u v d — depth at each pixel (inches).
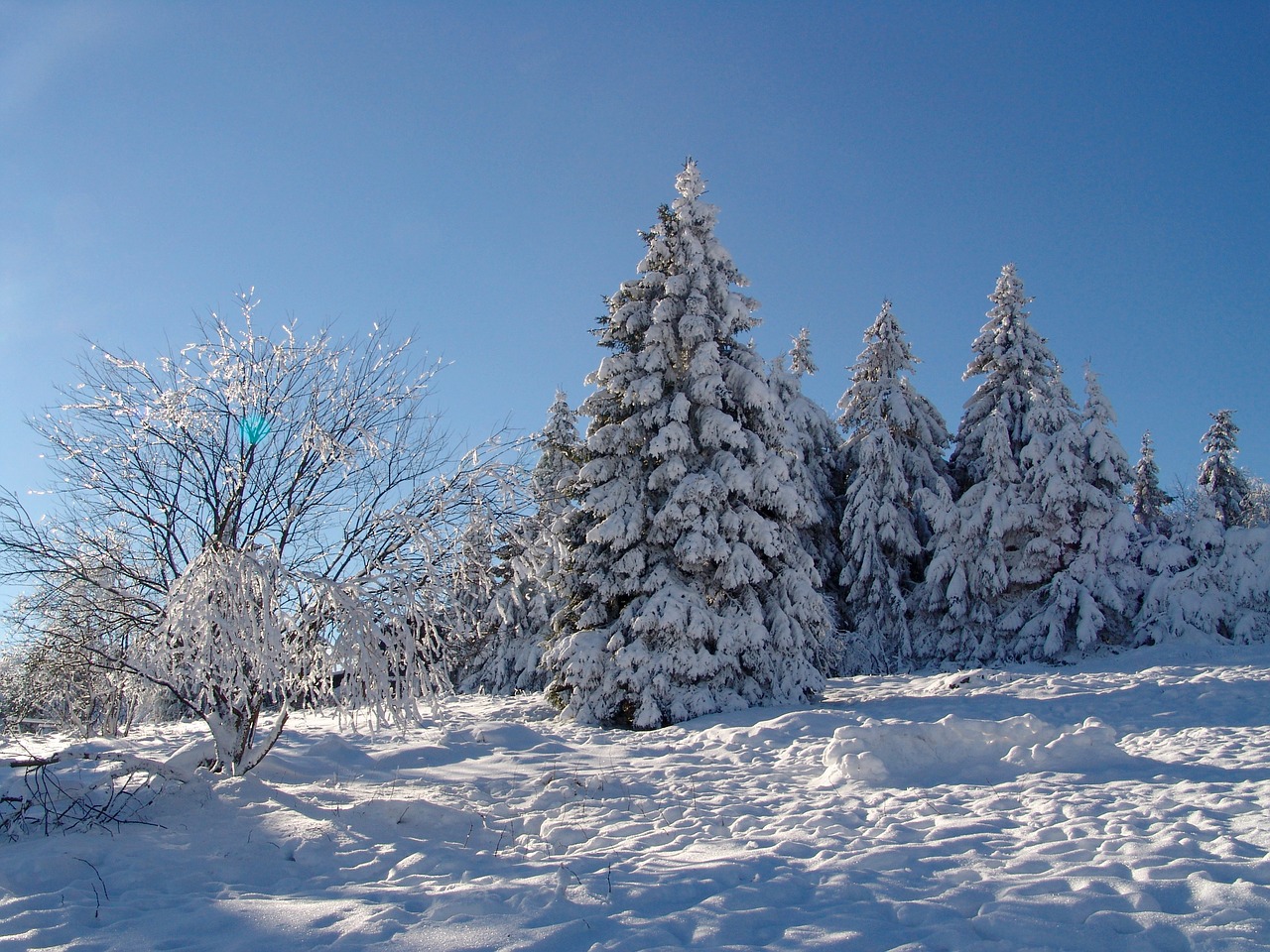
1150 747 415.8
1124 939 166.7
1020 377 1127.0
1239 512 1418.6
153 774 325.1
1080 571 997.2
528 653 987.9
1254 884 188.7
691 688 632.4
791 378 1156.5
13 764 297.7
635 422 698.2
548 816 318.7
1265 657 800.9
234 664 313.3
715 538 653.3
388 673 325.4
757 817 299.7
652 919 184.9
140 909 208.8
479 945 173.0
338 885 232.1
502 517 368.8
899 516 1090.7
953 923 176.7
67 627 333.1
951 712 574.6
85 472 342.3
